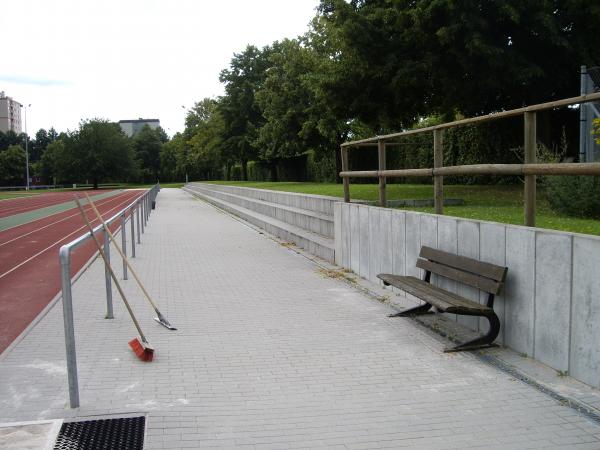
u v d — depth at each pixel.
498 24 13.14
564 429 3.60
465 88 13.75
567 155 15.60
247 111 50.56
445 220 6.25
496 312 5.38
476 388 4.33
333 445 3.44
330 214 13.16
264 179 52.66
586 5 12.55
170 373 4.77
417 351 5.28
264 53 50.09
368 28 14.12
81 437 3.56
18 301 8.02
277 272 9.73
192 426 3.73
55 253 13.05
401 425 3.71
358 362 5.00
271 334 5.93
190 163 85.81
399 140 21.72
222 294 7.98
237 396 4.26
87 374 4.75
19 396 4.26
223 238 15.09
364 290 8.08
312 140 28.42
